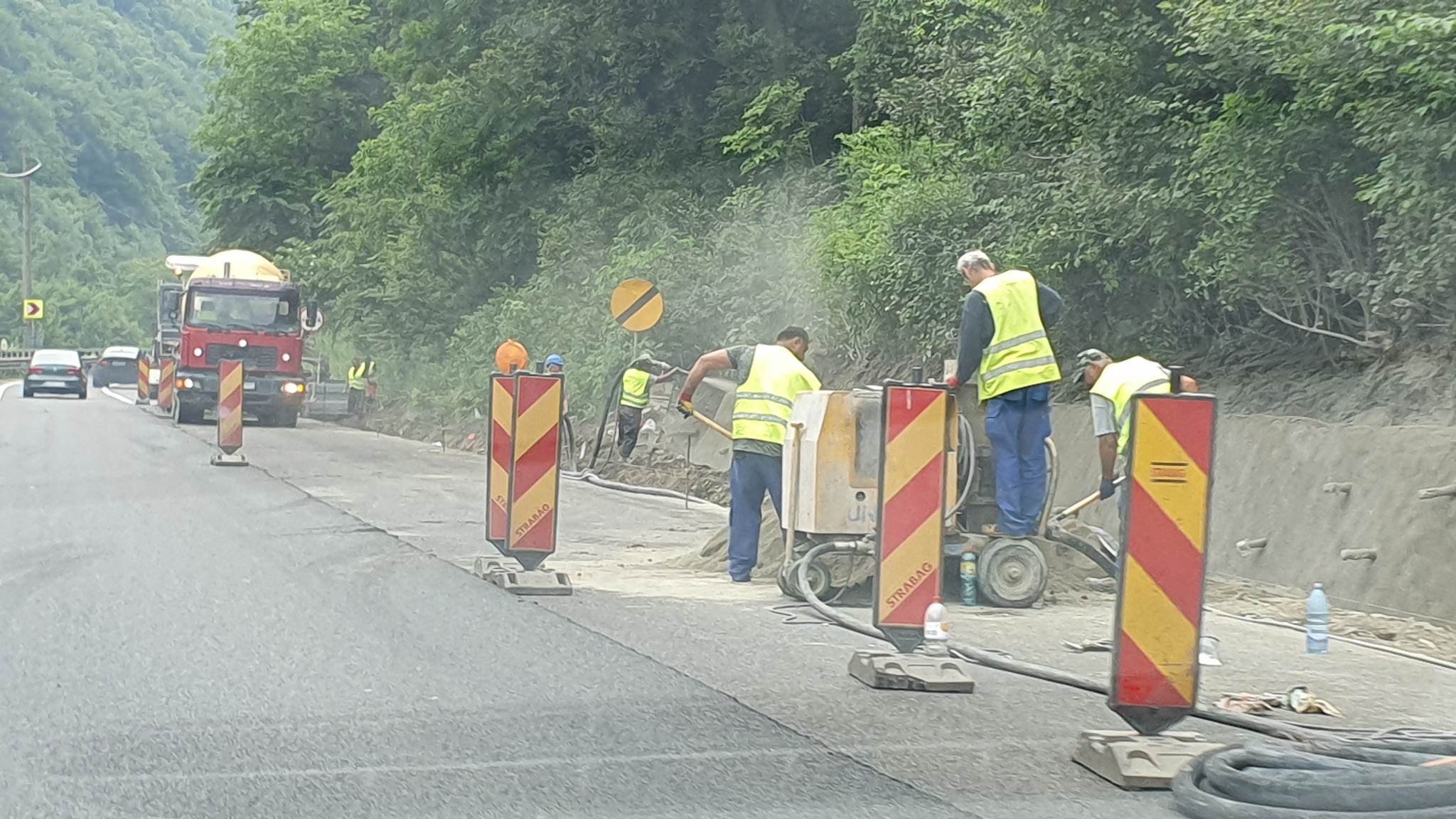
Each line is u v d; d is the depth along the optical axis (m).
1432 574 10.20
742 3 31.56
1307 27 12.40
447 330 39.53
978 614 10.41
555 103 36.19
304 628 8.98
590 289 31.91
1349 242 13.83
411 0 39.97
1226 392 15.05
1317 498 11.55
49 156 134.75
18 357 77.00
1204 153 13.86
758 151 29.52
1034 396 10.81
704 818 5.47
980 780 6.04
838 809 5.61
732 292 28.58
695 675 7.92
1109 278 15.92
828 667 8.24
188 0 198.62
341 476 20.52
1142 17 14.97
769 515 12.47
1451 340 13.08
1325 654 9.07
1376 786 5.41
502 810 5.53
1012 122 17.62
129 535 13.21
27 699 7.10
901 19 25.08
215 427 33.12
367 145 42.56
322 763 6.11
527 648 8.55
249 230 52.47
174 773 5.94
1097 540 11.62
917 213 18.92
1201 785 5.81
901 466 8.15
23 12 147.25
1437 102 11.70
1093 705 7.43
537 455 10.91
